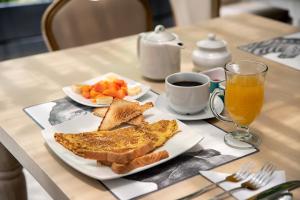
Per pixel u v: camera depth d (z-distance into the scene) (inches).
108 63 53.3
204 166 34.9
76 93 45.5
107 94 44.4
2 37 117.6
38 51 121.3
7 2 116.0
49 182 34.6
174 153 35.6
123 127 39.5
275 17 122.6
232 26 64.6
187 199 31.6
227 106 38.0
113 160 34.0
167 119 40.2
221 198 31.5
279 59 52.7
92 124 40.1
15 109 43.8
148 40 47.4
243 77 36.1
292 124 39.9
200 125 40.4
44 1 120.3
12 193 48.1
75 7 64.8
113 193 32.5
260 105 37.4
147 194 32.4
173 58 47.5
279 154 36.1
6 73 51.4
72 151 35.9
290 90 45.7
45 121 41.6
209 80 41.4
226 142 37.6
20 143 38.5
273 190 31.5
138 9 69.0
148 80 48.8
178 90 40.3
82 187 33.2
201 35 61.2
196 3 81.4
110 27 67.6
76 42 65.7
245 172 33.8
